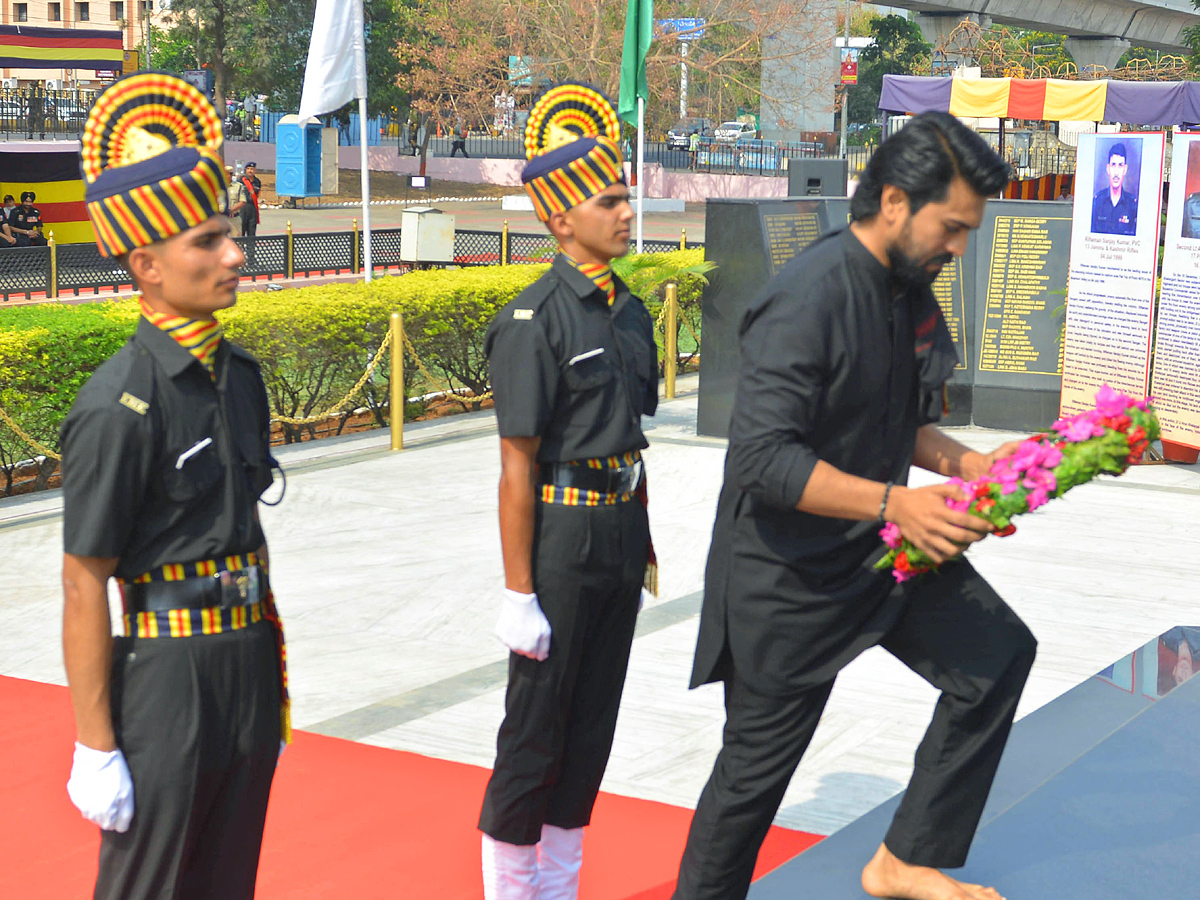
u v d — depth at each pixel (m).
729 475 2.46
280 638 2.40
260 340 9.16
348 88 11.52
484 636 5.55
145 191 2.12
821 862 2.82
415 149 48.72
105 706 2.16
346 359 9.94
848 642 2.40
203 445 2.18
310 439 9.88
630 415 2.96
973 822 2.53
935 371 2.38
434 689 4.91
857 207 2.28
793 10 32.88
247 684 2.27
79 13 67.06
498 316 2.87
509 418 2.81
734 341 9.55
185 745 2.19
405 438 9.93
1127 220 8.80
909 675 5.10
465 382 11.23
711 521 7.45
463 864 3.46
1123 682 3.79
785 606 2.37
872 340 2.27
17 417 8.01
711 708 4.70
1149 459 9.16
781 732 2.45
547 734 2.93
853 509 2.19
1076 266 9.26
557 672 2.91
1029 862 2.75
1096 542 7.06
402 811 3.80
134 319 8.39
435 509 7.71
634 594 3.04
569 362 2.84
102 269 19.94
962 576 2.45
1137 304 8.81
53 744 4.27
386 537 7.09
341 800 3.87
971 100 18.28
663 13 33.91
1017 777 3.16
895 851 2.59
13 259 18.70
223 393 2.23
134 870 2.24
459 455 9.28
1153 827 2.91
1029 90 17.91
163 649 2.19
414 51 39.00
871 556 2.37
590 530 2.89
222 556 2.24
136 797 2.21
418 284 10.74
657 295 11.89
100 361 8.24
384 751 4.27
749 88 34.66
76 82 30.81
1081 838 2.86
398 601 5.99
